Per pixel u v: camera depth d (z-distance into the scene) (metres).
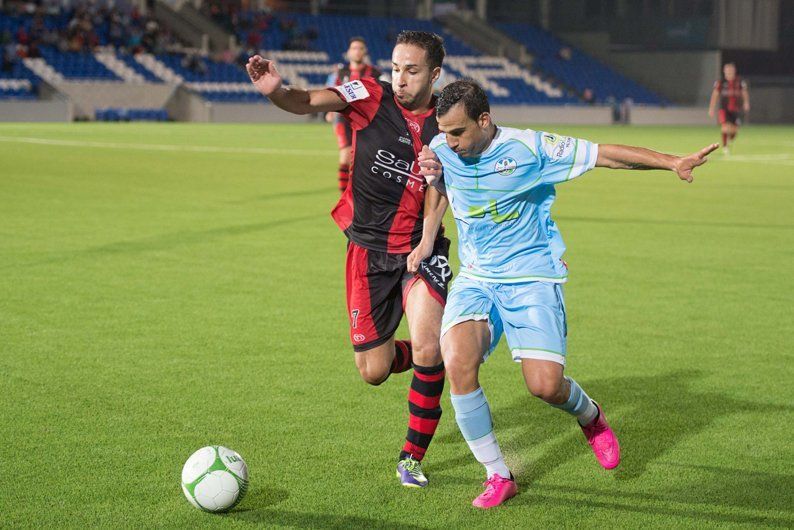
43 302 12.84
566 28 105.31
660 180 33.88
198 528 6.26
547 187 7.02
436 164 6.93
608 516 6.53
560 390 6.84
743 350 10.89
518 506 6.69
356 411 8.66
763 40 98.81
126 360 10.19
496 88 91.00
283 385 9.40
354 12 104.25
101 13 80.06
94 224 20.06
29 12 76.56
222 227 19.95
